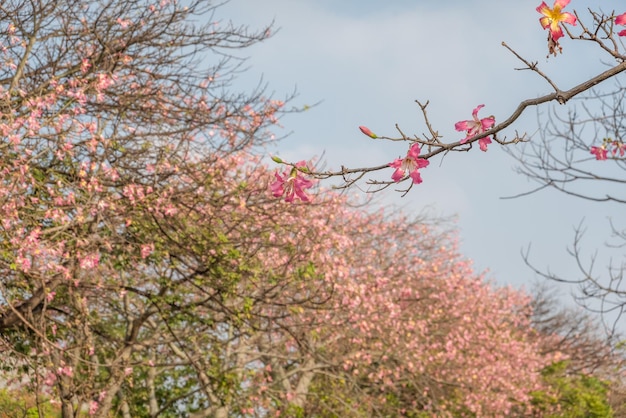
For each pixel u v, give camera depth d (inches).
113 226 447.5
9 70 436.8
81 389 456.4
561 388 977.5
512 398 893.2
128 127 470.6
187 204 475.5
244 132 499.2
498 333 878.4
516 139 172.7
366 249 780.0
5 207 376.5
